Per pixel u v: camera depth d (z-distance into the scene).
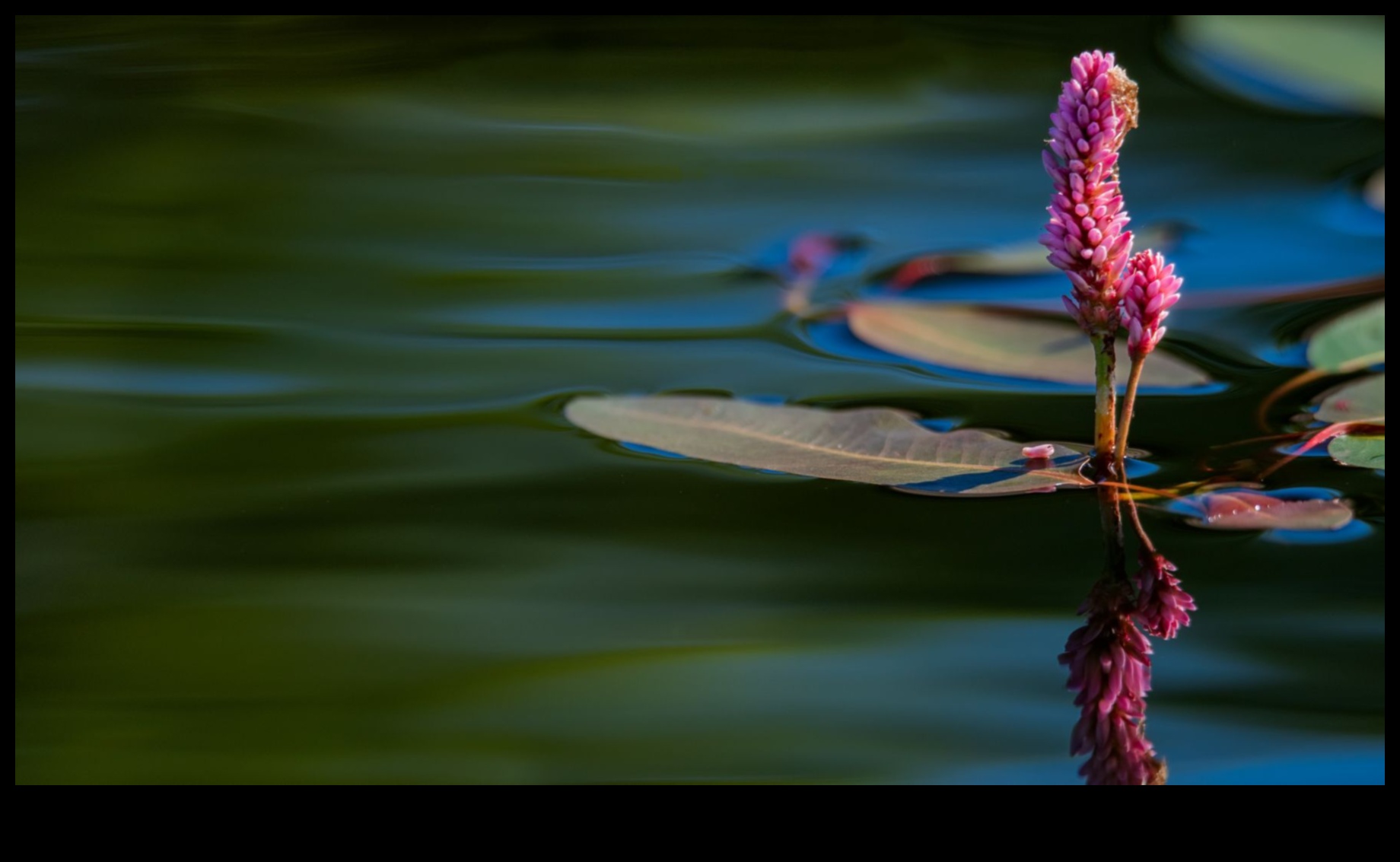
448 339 1.19
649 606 1.09
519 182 1.31
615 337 1.19
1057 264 1.10
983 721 1.07
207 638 1.09
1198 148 1.29
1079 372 1.16
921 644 1.08
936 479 1.12
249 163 1.35
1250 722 1.06
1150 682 1.07
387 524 1.11
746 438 1.13
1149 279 1.10
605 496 1.12
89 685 1.08
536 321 1.20
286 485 1.13
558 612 1.09
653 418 1.14
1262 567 1.09
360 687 1.08
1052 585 1.09
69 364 1.18
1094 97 1.09
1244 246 1.22
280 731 1.07
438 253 1.24
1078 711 1.07
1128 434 1.13
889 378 1.17
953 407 1.15
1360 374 1.15
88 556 1.11
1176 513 1.11
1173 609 1.08
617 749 1.06
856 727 1.07
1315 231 1.22
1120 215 1.10
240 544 1.11
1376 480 1.11
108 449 1.14
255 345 1.19
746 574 1.10
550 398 1.16
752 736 1.07
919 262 1.23
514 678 1.08
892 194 1.27
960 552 1.10
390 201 1.27
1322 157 1.27
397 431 1.15
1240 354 1.17
